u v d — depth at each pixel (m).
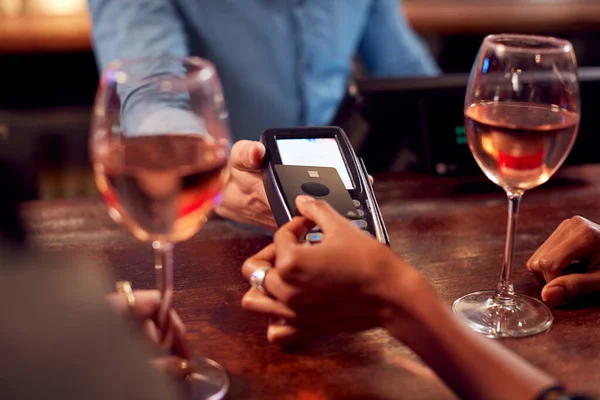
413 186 1.17
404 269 0.64
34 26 2.40
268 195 0.81
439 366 0.61
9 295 0.31
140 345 0.34
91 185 2.55
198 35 1.66
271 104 1.74
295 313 0.67
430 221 1.02
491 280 0.85
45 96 2.59
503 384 0.58
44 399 0.30
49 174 2.53
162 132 0.62
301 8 1.70
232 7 1.64
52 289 0.32
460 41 3.02
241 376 0.65
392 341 0.71
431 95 1.20
